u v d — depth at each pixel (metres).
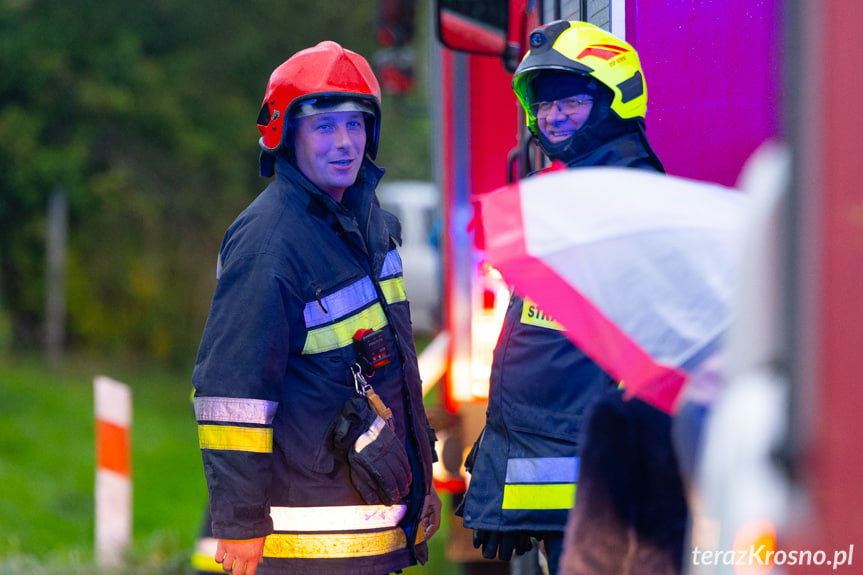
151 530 17.06
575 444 6.11
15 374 27.81
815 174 2.91
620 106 6.36
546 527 6.18
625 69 6.38
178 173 33.62
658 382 4.06
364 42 35.47
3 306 31.73
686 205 4.04
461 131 12.21
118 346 32.47
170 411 26.88
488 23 9.28
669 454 5.07
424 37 33.75
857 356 2.86
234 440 6.32
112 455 13.08
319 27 34.72
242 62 34.00
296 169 6.80
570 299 4.07
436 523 7.48
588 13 7.60
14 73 31.09
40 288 32.16
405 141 40.19
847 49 2.87
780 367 3.08
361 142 6.92
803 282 2.93
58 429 23.16
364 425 6.58
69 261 31.88
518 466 6.27
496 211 4.26
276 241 6.53
